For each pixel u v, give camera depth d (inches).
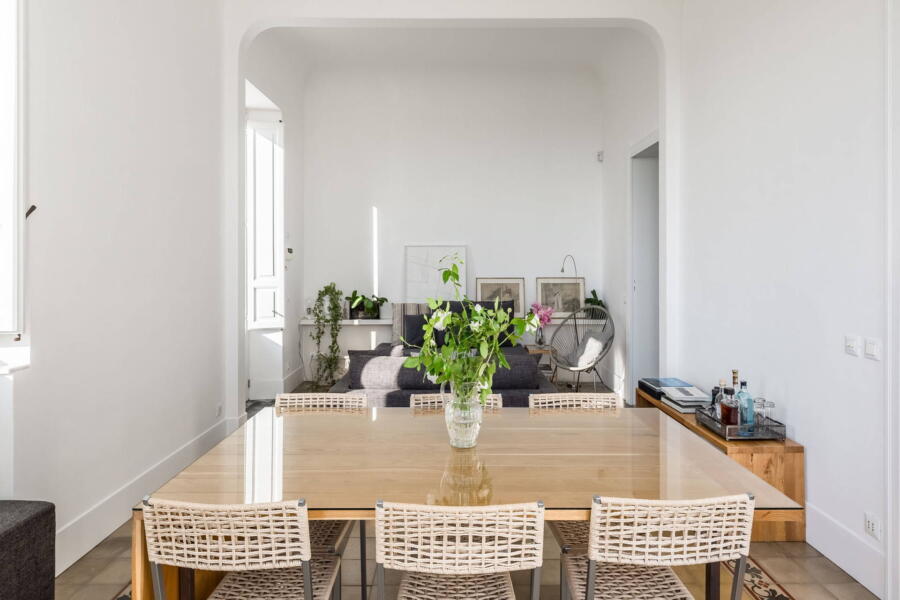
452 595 66.4
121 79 125.6
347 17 181.5
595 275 289.9
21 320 94.0
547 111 288.2
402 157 287.7
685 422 136.8
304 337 279.4
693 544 61.2
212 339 176.2
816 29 113.3
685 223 176.4
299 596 67.3
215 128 177.6
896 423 92.4
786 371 123.9
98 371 117.4
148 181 137.3
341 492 65.8
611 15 180.7
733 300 146.9
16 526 80.7
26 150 94.7
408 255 287.0
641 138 225.3
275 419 99.4
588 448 82.4
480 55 266.1
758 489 66.9
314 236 287.1
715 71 156.9
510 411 106.1
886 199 94.1
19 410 95.3
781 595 98.1
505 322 80.0
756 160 135.9
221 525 59.5
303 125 284.2
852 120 103.1
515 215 288.8
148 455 137.5
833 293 108.5
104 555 111.7
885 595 94.7
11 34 92.0
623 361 251.9
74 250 109.7
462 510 57.6
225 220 185.2
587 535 82.6
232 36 183.3
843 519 106.0
